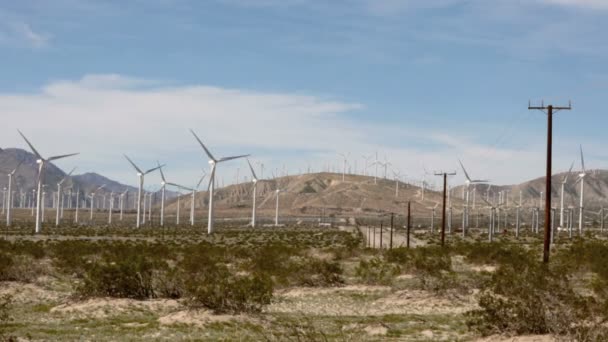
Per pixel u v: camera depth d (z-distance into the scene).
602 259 48.94
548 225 50.88
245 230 194.38
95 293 40.22
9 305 38.34
